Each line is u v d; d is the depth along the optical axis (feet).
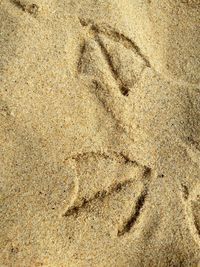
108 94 0.66
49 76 0.65
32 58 0.64
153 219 0.63
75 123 0.65
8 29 0.65
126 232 0.62
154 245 0.62
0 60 0.63
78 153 0.64
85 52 0.67
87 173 0.63
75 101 0.65
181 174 0.66
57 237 0.60
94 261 0.61
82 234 0.61
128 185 0.64
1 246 0.58
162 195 0.64
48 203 0.61
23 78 0.63
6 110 0.62
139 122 0.67
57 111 0.64
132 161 0.65
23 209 0.60
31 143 0.62
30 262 0.59
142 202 0.63
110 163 0.64
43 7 0.67
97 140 0.65
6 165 0.61
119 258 0.62
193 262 0.63
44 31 0.66
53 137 0.63
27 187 0.61
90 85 0.66
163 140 0.67
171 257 0.63
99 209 0.62
